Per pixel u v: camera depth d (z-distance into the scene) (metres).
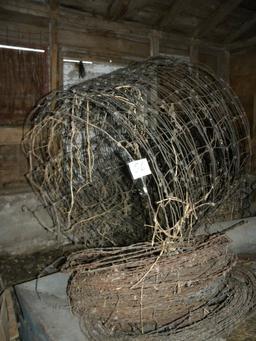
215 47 3.90
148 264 1.35
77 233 2.26
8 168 2.70
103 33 3.07
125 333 1.39
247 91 3.82
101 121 1.82
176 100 1.78
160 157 1.88
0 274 2.40
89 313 1.38
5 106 2.64
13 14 2.59
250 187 3.32
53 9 2.74
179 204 1.57
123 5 2.95
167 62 2.06
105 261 1.43
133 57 3.30
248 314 1.50
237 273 1.85
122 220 2.29
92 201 2.32
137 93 1.66
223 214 2.87
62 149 2.11
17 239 2.77
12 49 2.62
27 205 2.79
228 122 1.89
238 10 3.48
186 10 3.31
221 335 1.36
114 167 2.44
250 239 2.30
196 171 1.64
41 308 1.54
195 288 1.39
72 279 1.49
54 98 2.17
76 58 2.95
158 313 1.38
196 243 1.53
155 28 3.39
